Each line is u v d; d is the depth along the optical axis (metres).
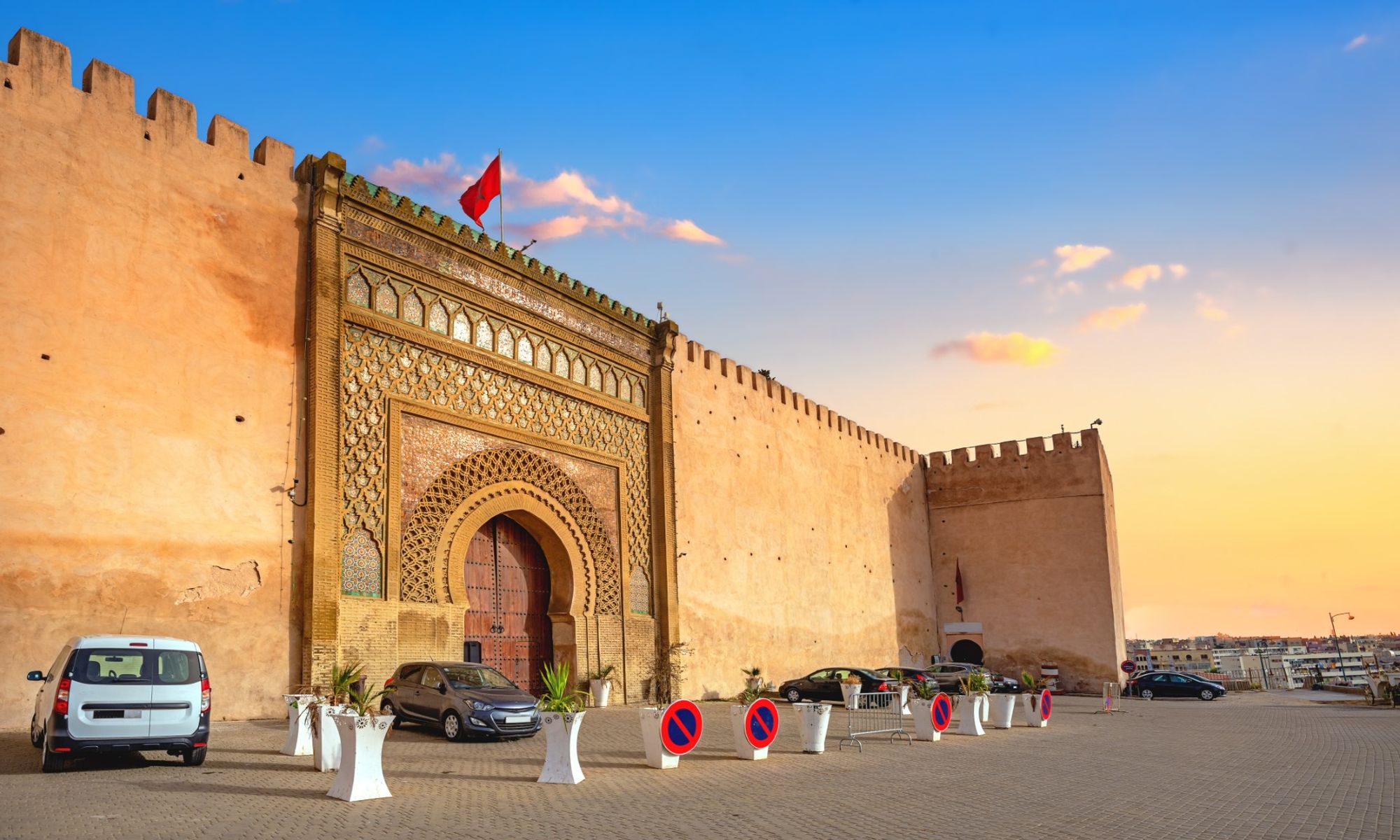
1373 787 10.07
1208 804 8.91
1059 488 34.75
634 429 22.27
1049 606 34.16
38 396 12.06
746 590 25.33
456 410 17.45
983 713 17.59
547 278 19.98
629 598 21.17
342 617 14.78
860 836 7.27
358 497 15.45
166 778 9.16
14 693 11.37
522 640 19.00
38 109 12.71
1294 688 41.44
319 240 15.43
